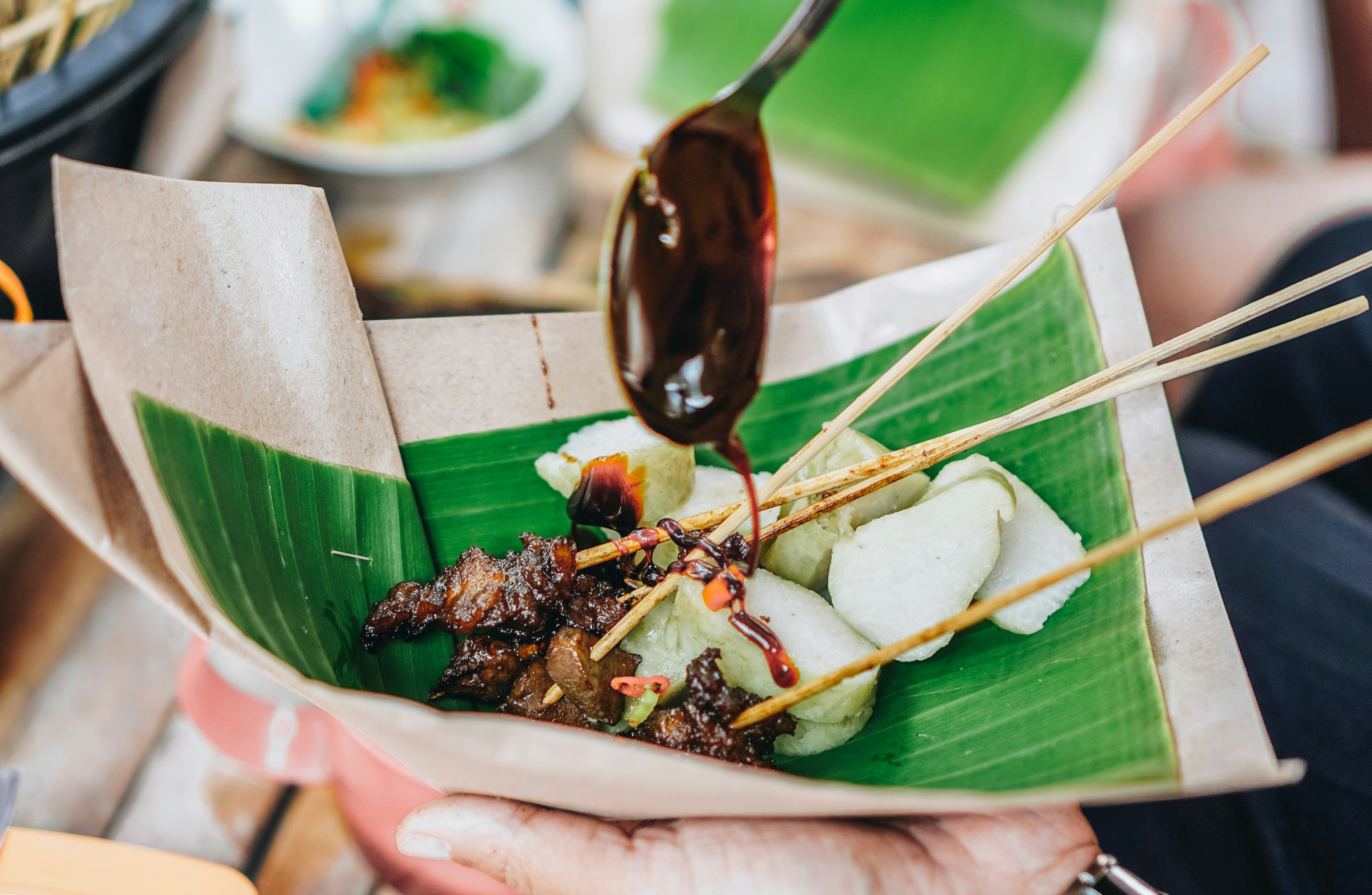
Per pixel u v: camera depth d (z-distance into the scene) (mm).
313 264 411
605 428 440
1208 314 572
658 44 568
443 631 415
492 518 435
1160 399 419
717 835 372
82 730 443
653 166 364
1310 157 622
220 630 358
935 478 429
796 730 396
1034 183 549
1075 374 431
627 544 412
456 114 531
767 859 365
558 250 537
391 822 407
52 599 464
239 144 517
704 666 392
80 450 355
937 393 450
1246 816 444
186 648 459
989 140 557
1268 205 588
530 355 447
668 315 370
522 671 406
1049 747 375
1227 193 602
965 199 547
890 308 463
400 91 534
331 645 388
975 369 447
